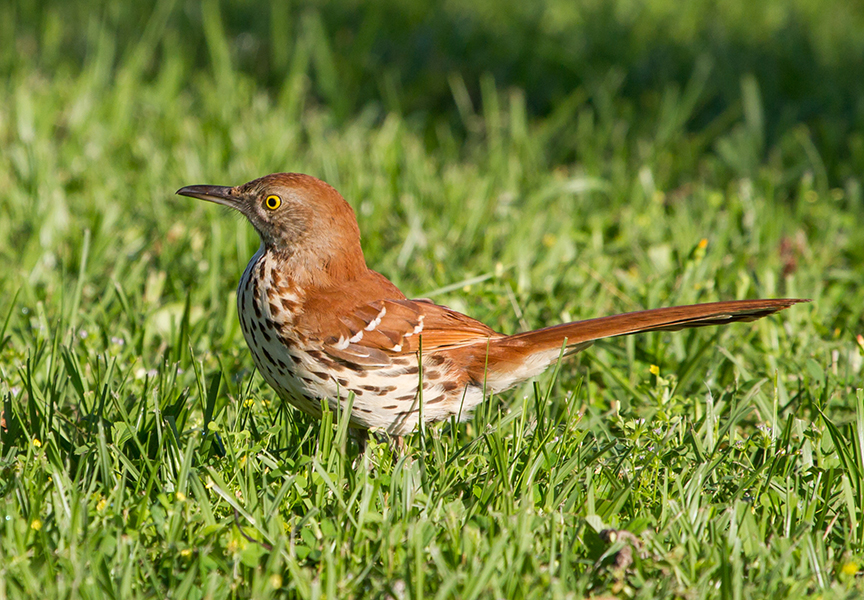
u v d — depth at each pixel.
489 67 20.39
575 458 6.81
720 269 11.18
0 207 12.60
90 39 20.09
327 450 6.94
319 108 18.66
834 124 17.56
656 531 6.34
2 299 10.08
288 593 5.69
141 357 8.83
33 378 7.79
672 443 7.42
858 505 6.78
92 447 6.73
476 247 12.39
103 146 15.01
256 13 22.73
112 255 11.34
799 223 13.30
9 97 16.70
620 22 23.48
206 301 10.35
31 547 5.82
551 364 7.65
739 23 24.19
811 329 9.95
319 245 7.38
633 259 12.20
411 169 14.32
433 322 7.44
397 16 23.14
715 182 15.43
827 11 26.52
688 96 17.61
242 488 6.43
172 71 17.69
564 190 13.88
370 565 5.74
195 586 5.61
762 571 5.90
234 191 7.65
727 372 9.36
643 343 9.85
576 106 18.78
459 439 8.02
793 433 7.80
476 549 5.84
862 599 5.64
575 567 6.02
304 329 7.18
